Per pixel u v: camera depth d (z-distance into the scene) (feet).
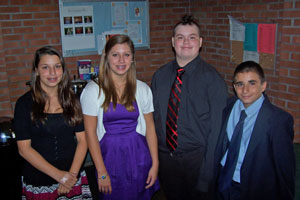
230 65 11.00
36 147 5.38
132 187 5.99
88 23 11.66
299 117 8.69
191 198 6.66
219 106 5.97
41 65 5.18
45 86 5.34
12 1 10.51
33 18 10.88
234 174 5.42
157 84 6.59
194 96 6.16
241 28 10.19
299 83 8.41
